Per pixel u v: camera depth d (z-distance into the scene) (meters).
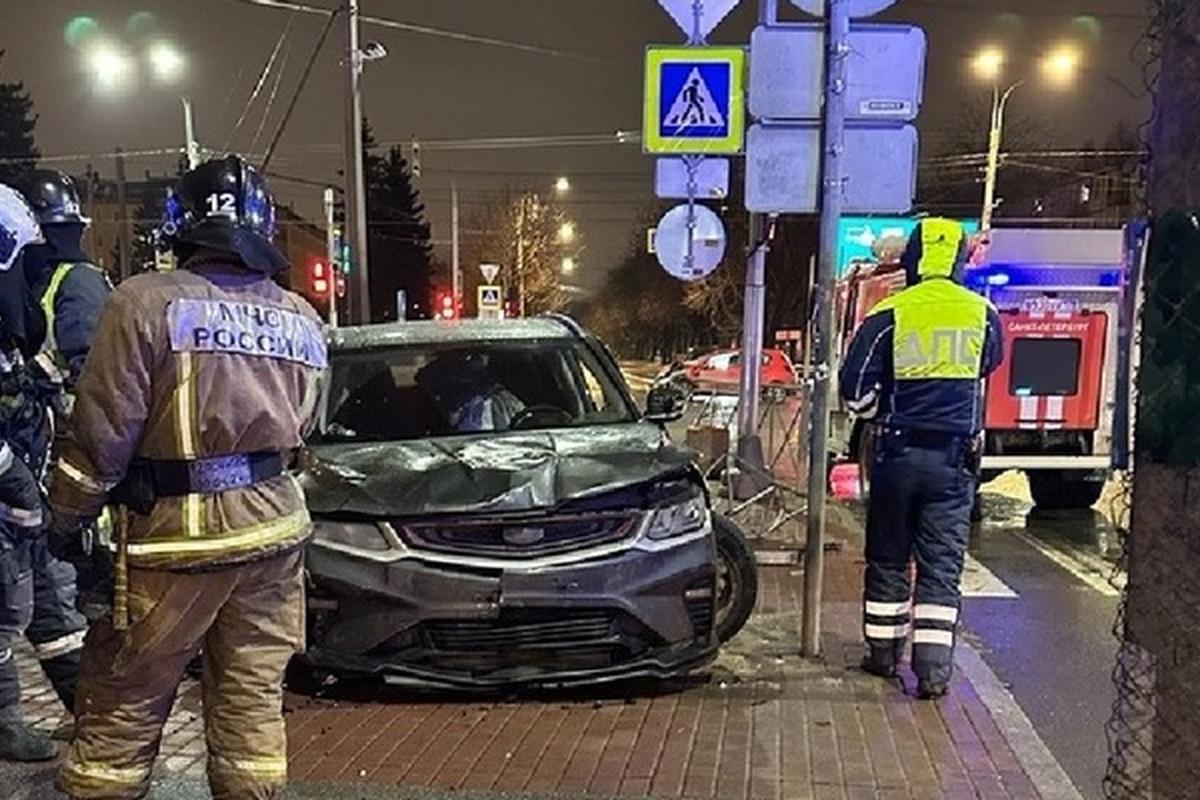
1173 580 2.10
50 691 5.21
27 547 4.15
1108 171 40.72
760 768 4.40
